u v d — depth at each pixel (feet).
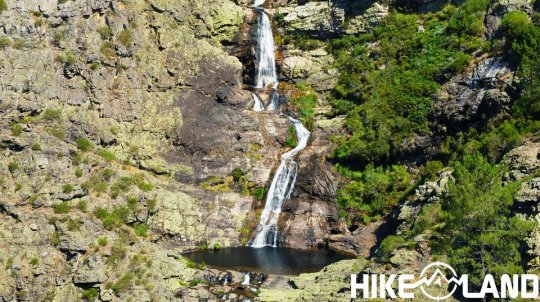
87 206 164.76
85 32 197.36
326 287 152.76
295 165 213.46
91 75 195.83
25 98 176.45
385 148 210.18
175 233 188.85
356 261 169.48
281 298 151.74
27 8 184.65
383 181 206.39
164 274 159.12
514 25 201.77
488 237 128.26
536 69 183.52
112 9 207.21
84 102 192.65
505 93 189.98
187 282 160.76
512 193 139.03
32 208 156.46
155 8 221.25
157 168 201.98
